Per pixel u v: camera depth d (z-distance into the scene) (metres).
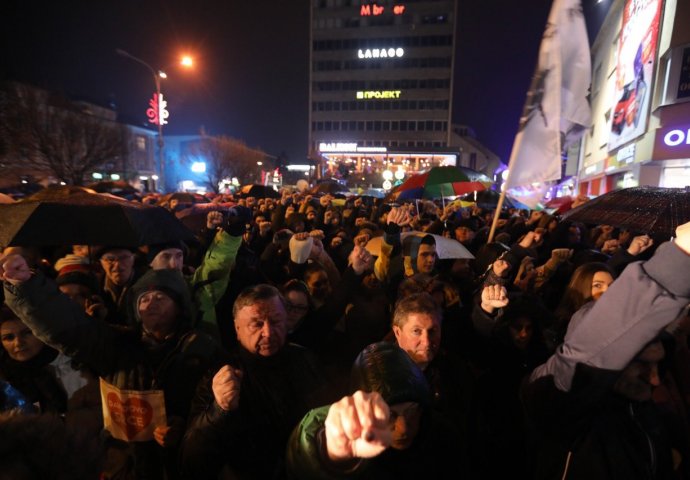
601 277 2.71
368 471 1.37
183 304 2.21
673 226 2.87
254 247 6.04
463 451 1.76
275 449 1.85
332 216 7.64
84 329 1.93
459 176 6.97
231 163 49.31
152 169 52.00
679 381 2.15
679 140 17.75
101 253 2.86
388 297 3.42
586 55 2.71
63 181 25.02
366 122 73.25
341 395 2.60
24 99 22.53
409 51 71.31
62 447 0.79
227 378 1.54
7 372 2.22
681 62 17.59
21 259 1.74
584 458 1.58
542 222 6.77
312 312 2.85
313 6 73.50
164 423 1.96
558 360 1.54
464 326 2.75
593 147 37.34
